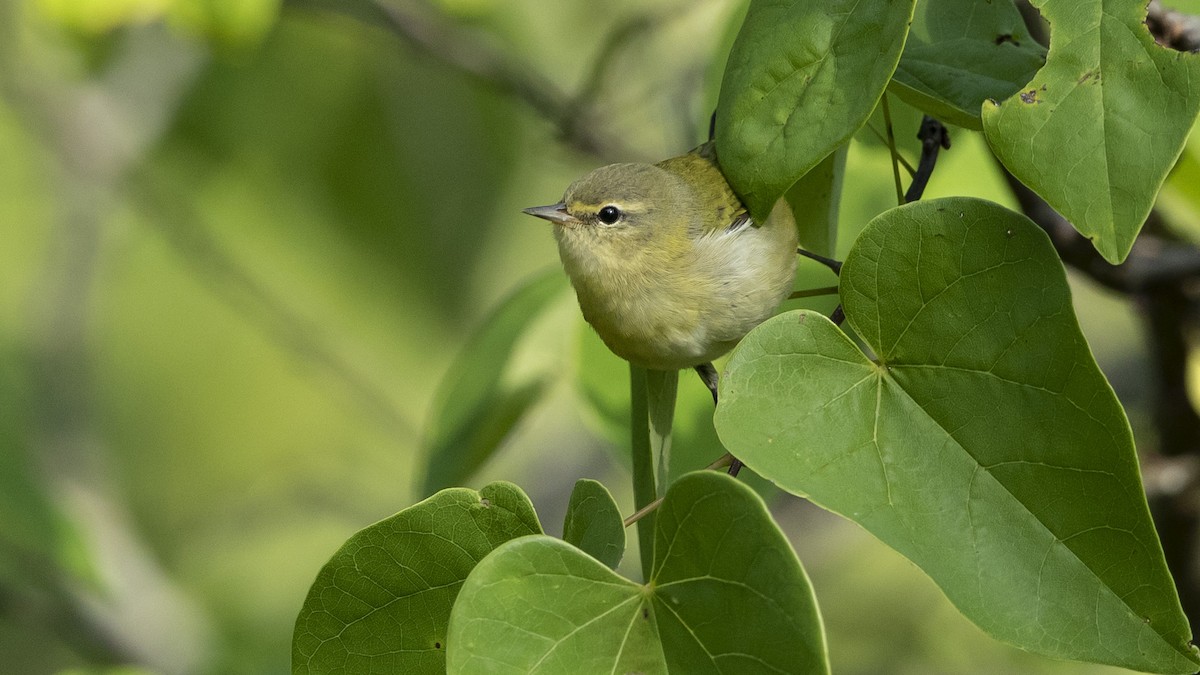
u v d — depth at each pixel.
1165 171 3.86
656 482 4.02
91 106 7.16
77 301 7.44
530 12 7.06
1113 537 3.87
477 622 3.87
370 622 3.91
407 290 8.34
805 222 4.04
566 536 3.92
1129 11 3.88
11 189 9.20
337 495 8.09
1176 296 4.11
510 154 7.70
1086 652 3.87
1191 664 3.86
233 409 9.52
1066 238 4.10
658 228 4.04
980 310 3.89
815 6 3.92
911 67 3.96
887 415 3.89
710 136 4.10
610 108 5.67
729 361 3.89
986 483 3.88
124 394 9.44
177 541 8.58
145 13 4.86
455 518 3.90
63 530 6.33
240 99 7.41
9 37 7.04
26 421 7.46
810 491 3.88
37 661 8.19
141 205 7.38
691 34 6.03
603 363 4.16
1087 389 3.88
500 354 4.21
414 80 7.42
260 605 8.00
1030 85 3.88
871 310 3.90
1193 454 4.26
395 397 8.66
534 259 8.73
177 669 6.66
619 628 3.88
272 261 8.17
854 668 6.61
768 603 3.86
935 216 3.89
